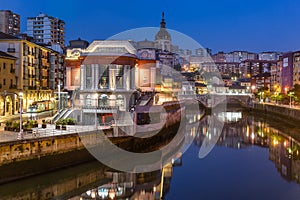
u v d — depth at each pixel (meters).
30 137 41.00
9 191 36.22
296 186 38.84
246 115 137.50
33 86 87.31
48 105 86.62
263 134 81.69
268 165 48.97
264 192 36.69
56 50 113.31
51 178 40.84
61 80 111.75
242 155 56.34
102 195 35.50
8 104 74.88
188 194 35.72
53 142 42.06
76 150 44.91
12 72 77.06
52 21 158.00
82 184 39.03
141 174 43.28
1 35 82.50
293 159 53.47
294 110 102.38
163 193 35.91
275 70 191.50
